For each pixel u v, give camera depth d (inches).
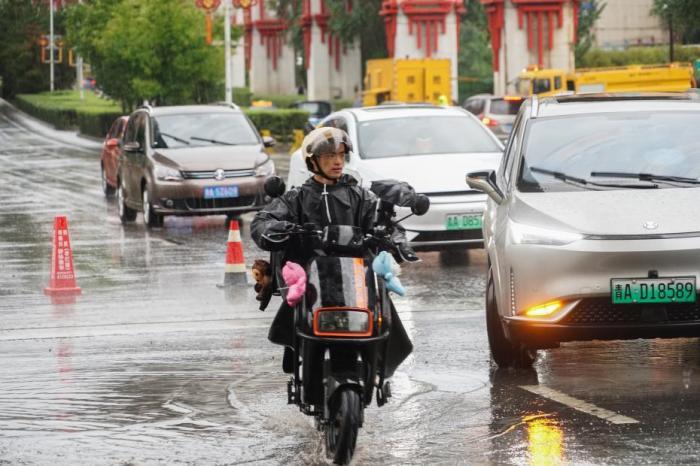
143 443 769.6
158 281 1566.2
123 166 2381.9
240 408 860.0
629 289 884.0
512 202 967.0
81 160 4687.5
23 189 3312.0
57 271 1475.1
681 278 882.8
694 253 881.5
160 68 5674.2
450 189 1599.4
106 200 2938.0
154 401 888.9
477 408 842.2
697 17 4945.9
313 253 730.2
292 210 741.9
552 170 988.6
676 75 4815.5
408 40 6953.7
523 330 908.6
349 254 725.3
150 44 5615.2
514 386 909.8
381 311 709.9
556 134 1022.4
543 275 900.0
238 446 757.3
